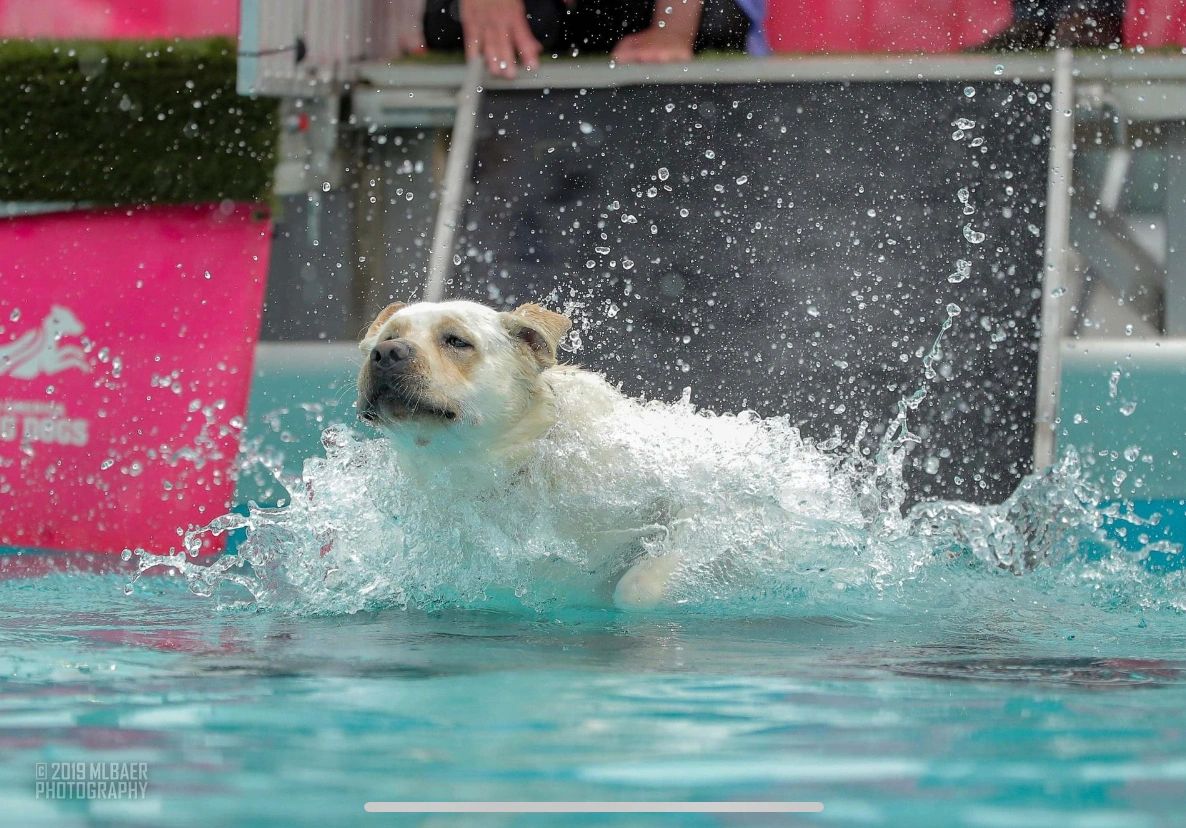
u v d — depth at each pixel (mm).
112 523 9930
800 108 11578
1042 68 11398
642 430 6660
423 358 6168
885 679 4359
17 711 3758
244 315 10539
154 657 4746
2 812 2779
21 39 11188
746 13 12648
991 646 5168
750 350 9922
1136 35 12391
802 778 3039
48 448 10242
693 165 11320
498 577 6457
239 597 6625
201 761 3188
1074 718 3732
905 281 10234
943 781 3020
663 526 6441
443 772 3078
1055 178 10641
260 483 9922
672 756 3234
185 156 10875
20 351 10516
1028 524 8438
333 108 11797
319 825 2682
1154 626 5805
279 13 10945
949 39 13414
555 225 10961
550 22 12695
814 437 9258
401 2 12805
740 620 5793
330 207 11703
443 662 4629
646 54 12172
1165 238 10781
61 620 5832
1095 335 10438
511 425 6430
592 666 4559
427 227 11609
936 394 9578
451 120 12039
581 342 10039
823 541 6977
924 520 7973
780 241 10562
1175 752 3314
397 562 6562
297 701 3906
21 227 11055
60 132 10945
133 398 10289
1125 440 9492
